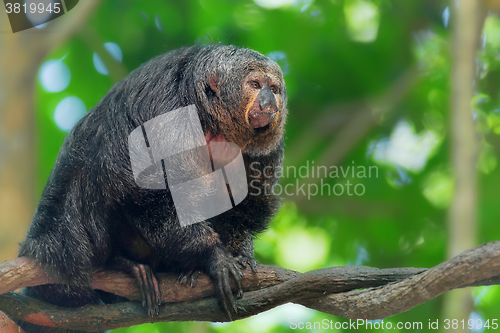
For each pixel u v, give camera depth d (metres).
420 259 11.27
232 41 11.53
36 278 6.02
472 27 8.82
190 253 5.96
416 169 12.16
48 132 11.71
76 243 6.19
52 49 10.44
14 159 9.85
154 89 6.45
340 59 12.04
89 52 12.01
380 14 12.45
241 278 5.83
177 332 10.81
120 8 12.02
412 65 12.12
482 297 10.52
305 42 11.91
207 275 5.95
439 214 11.52
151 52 12.09
